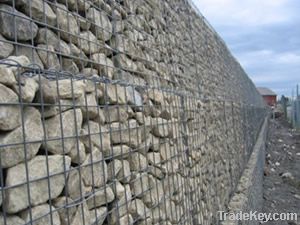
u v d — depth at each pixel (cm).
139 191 362
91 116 287
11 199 200
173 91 525
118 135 329
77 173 255
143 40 454
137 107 387
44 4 259
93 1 334
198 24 878
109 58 359
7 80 202
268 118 4872
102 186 290
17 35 235
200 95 762
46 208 222
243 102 1822
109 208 305
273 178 1884
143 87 400
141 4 466
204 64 888
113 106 325
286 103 5184
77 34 298
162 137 457
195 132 656
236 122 1367
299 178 1884
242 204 897
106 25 353
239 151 1315
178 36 653
